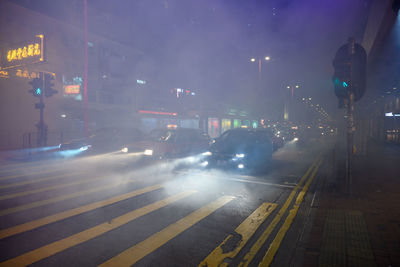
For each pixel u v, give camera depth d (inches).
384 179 297.1
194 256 126.0
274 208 200.7
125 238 145.5
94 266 115.2
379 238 141.9
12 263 116.4
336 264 115.4
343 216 177.8
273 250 132.2
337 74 222.1
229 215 185.2
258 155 363.3
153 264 117.8
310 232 152.6
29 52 528.1
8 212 187.2
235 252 130.6
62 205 204.1
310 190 255.0
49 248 132.1
